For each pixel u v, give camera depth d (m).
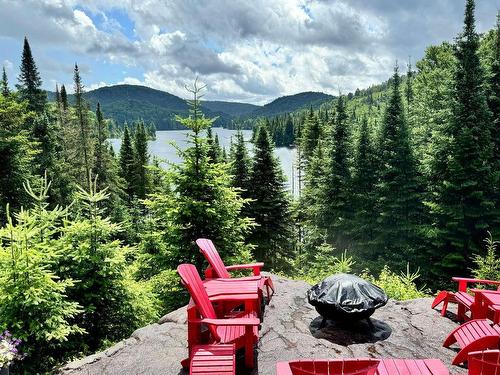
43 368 6.79
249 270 11.05
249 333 4.81
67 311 7.00
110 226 8.55
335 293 5.67
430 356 5.22
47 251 7.71
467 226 18.11
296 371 3.63
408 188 21.02
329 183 25.47
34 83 36.22
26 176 20.11
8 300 6.52
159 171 10.81
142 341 5.85
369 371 3.66
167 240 10.42
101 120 50.88
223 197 10.92
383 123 23.84
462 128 18.16
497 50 22.19
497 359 3.85
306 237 27.66
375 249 22.19
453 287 17.20
